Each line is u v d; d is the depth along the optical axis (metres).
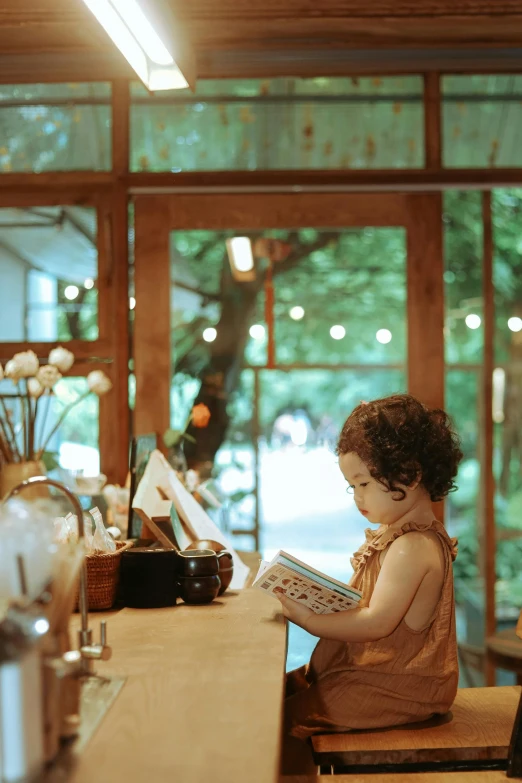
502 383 3.58
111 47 3.24
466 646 3.67
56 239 3.42
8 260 3.43
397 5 2.95
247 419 3.68
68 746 0.97
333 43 3.22
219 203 3.43
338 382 4.16
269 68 3.31
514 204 3.48
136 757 0.94
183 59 2.27
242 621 1.66
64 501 2.41
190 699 1.14
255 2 2.94
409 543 1.57
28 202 3.42
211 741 0.98
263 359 3.70
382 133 3.37
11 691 0.85
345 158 3.38
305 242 3.49
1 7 2.98
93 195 3.40
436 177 3.35
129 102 3.40
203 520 2.23
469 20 3.01
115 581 1.80
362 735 1.51
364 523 4.55
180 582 1.84
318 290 3.62
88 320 3.40
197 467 3.54
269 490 3.94
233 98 3.39
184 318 3.51
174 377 3.49
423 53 3.27
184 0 2.93
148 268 3.43
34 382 2.41
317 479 4.43
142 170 3.41
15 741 0.85
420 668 1.55
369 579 1.65
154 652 1.40
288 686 1.77
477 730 1.53
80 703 1.10
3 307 3.43
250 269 3.53
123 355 3.37
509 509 3.59
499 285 3.54
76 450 3.37
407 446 1.60
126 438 3.36
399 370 3.94
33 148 3.41
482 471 3.64
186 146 3.40
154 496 2.07
